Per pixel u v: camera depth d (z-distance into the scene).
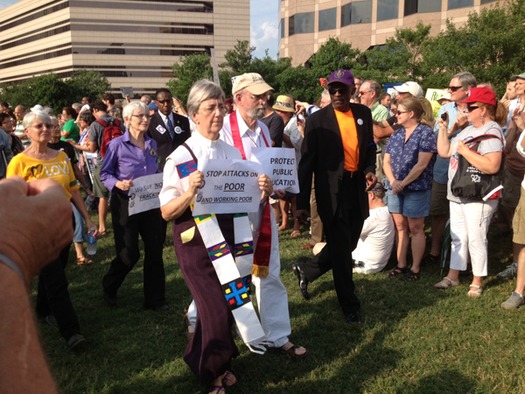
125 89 12.67
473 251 4.54
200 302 2.83
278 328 3.46
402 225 5.17
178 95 45.03
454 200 4.68
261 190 2.96
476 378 3.19
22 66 110.69
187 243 2.90
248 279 3.05
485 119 4.40
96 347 3.77
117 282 4.50
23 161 3.83
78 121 9.23
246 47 42.22
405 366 3.35
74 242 5.93
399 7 39.03
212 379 2.86
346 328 3.94
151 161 4.43
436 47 21.89
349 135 3.92
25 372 0.51
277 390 3.11
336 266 4.01
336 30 44.16
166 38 95.00
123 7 92.38
